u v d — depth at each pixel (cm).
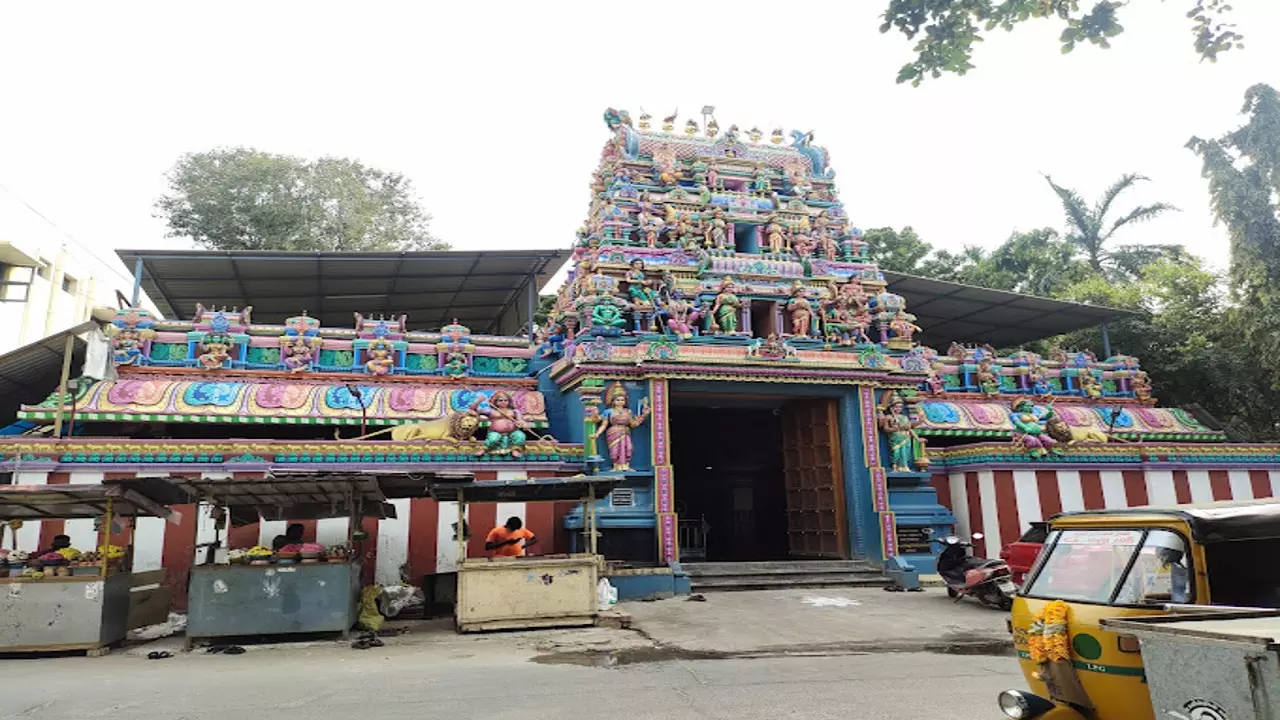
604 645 918
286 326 1702
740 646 906
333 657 864
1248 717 297
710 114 2078
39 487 921
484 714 593
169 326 1633
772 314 1802
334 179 3134
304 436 1656
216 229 2925
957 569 1330
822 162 2092
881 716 586
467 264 1908
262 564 981
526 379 1792
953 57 680
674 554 1455
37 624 900
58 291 2923
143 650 945
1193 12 637
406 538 1385
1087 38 655
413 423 1566
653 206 1858
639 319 1675
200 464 1345
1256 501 497
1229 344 2317
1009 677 727
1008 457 1716
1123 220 3141
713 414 2212
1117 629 368
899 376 1728
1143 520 480
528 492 1128
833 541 1669
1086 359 2222
